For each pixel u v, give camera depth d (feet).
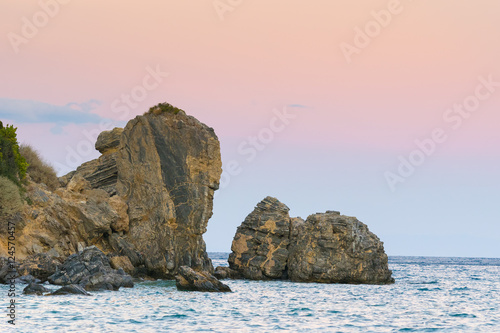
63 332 157.38
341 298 265.75
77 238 296.71
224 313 201.77
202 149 318.45
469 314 216.74
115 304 208.03
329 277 344.08
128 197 324.80
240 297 252.21
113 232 312.09
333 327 180.75
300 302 243.40
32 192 294.46
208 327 173.37
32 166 327.26
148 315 189.57
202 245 321.73
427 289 332.80
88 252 263.08
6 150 288.92
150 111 330.13
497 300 272.92
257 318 193.88
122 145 330.95
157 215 314.55
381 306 238.48
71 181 318.04
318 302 246.06
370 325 186.39
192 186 314.76
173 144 320.09
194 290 263.49
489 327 185.37
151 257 310.86
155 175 319.68
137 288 262.47
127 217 316.60
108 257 297.94
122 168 328.90
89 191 316.81
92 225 298.97
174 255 308.60
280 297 260.62
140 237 315.17
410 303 253.24
